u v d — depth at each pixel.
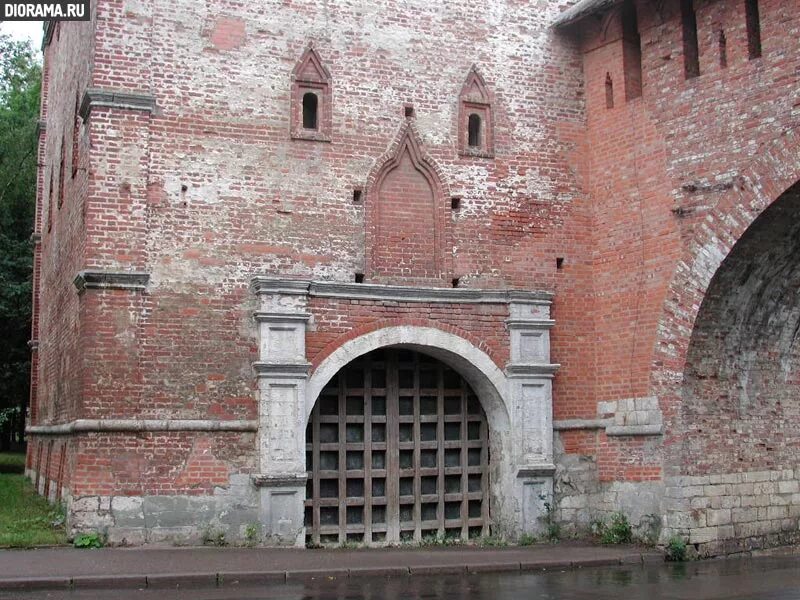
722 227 15.40
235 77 16.16
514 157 17.73
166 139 15.58
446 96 17.45
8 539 14.42
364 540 16.52
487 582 12.75
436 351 16.91
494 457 17.34
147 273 15.07
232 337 15.49
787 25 14.72
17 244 31.56
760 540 16.66
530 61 18.12
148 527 14.62
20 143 33.03
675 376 15.99
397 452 16.94
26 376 30.89
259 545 15.03
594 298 17.77
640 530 16.30
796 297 16.98
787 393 17.67
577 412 17.39
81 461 14.43
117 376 14.77
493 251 17.34
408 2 17.47
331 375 15.84
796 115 14.46
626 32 17.56
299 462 15.37
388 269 16.70
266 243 15.94
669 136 16.47
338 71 16.81
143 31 15.69
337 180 16.55
